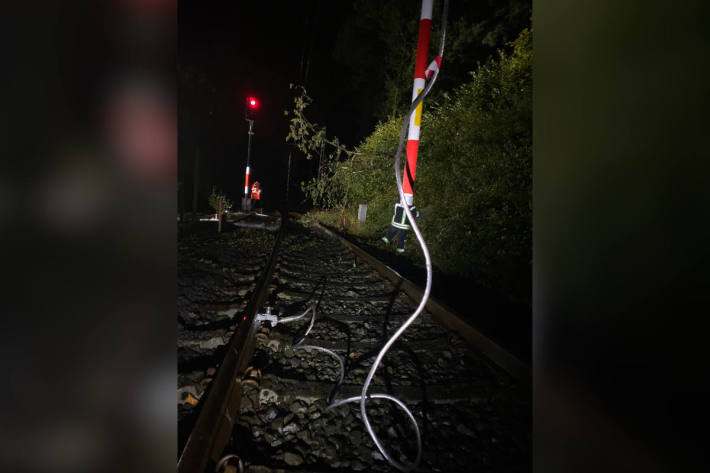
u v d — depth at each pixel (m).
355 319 3.55
